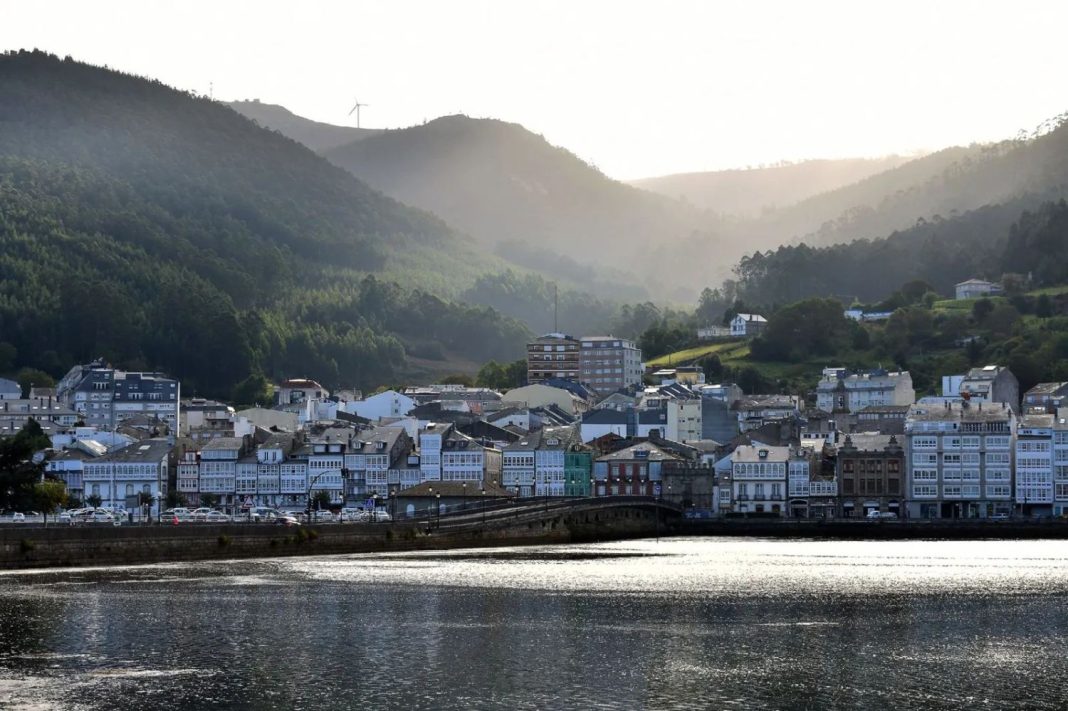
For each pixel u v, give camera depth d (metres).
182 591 191.50
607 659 145.88
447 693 130.12
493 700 127.81
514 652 149.25
